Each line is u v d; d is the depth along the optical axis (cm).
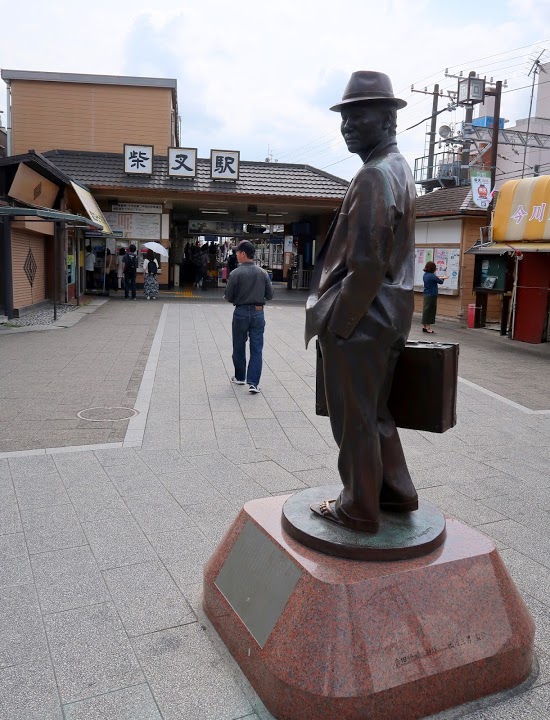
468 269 1775
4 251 1416
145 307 1830
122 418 679
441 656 248
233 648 280
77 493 467
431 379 286
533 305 1404
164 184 2172
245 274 791
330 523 287
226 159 2195
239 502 458
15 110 2442
